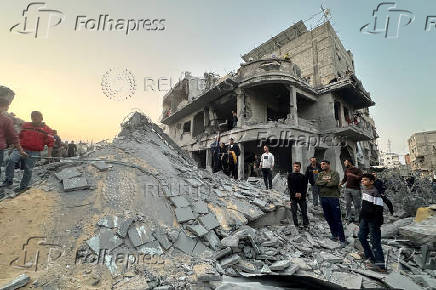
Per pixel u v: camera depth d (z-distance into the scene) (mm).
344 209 7500
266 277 3461
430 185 11664
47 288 2621
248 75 16203
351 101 19875
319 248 4828
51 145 4859
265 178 8531
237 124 16141
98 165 5008
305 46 23750
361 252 4535
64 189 4160
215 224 4754
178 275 3227
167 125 27406
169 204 4816
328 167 5375
